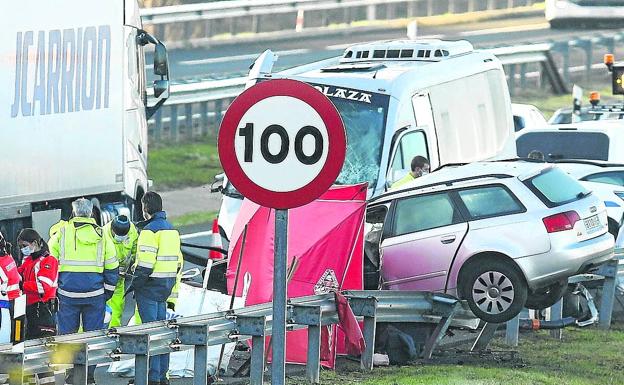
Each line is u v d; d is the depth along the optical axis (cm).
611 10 16162
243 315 4588
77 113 6397
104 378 4909
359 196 5059
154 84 7300
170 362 4984
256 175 2953
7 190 6094
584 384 4844
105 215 6600
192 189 10475
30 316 4741
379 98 6706
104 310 4900
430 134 6888
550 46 14850
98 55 6506
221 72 13112
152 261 4800
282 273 2909
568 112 11012
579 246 5481
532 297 5747
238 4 14300
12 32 6072
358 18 15538
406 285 5569
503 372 4988
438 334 5219
